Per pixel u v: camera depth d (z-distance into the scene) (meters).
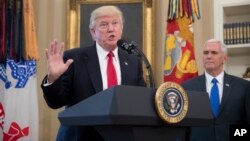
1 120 3.63
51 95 1.45
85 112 1.03
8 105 3.65
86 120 1.03
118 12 1.76
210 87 2.97
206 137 2.77
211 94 2.94
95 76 1.70
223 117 2.82
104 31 1.72
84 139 1.51
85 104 1.05
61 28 4.50
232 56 4.24
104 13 1.72
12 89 3.68
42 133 4.28
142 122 0.98
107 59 1.78
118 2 4.40
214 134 2.77
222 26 4.02
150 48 4.24
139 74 1.86
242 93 2.87
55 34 4.48
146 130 1.01
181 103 1.05
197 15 3.67
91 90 1.67
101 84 1.69
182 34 3.63
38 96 4.33
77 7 4.45
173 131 1.09
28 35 3.78
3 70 3.72
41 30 4.46
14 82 3.70
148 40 4.27
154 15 4.31
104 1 4.42
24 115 3.68
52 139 4.29
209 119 1.15
